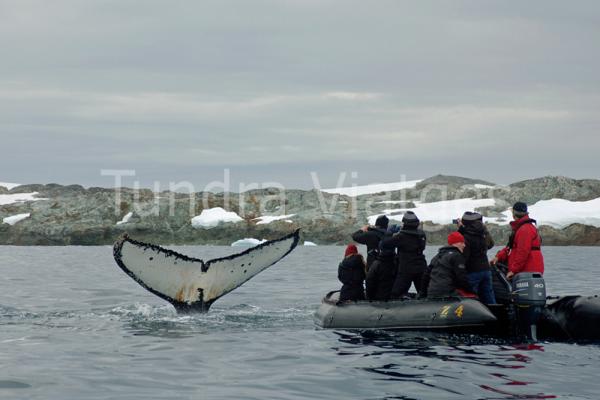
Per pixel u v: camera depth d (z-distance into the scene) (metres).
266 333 18.42
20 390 12.53
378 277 19.38
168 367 14.45
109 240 147.12
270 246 19.91
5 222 153.00
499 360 14.84
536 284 16.95
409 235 18.89
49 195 187.00
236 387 12.77
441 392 12.30
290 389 12.61
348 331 18.47
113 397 12.06
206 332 18.66
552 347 16.30
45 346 16.75
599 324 16.91
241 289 32.38
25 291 32.19
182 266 19.81
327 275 42.69
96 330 19.11
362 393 12.30
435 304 17.81
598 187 153.62
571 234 130.62
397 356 15.29
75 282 37.88
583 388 12.54
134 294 30.48
